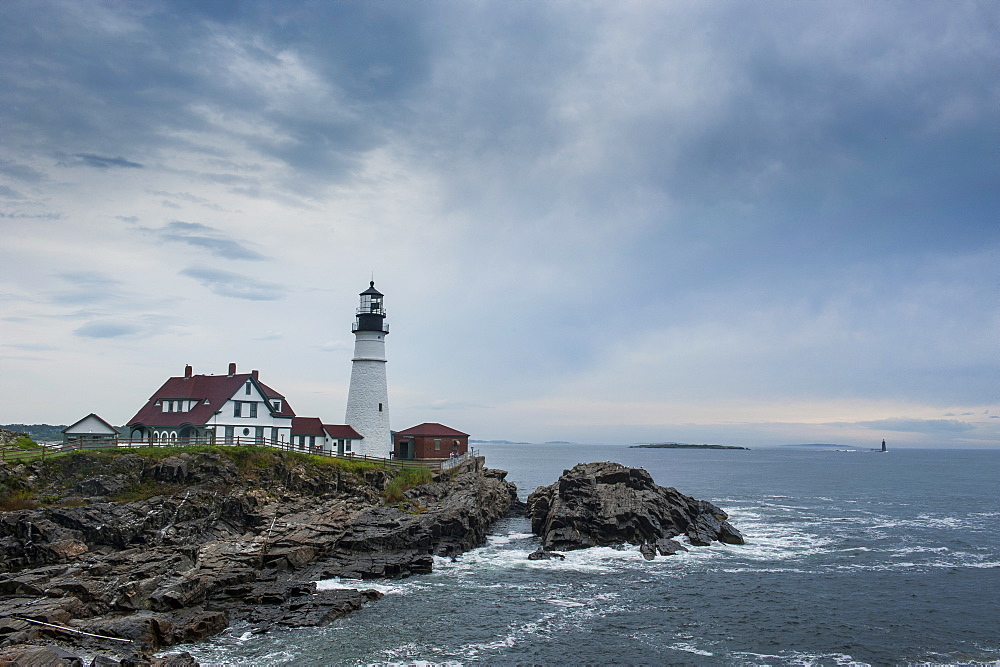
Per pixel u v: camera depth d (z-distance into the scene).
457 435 96.19
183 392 76.31
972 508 96.06
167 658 30.36
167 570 41.09
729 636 39.00
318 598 41.69
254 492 55.59
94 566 39.97
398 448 95.19
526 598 45.12
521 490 126.69
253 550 47.59
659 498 68.50
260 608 40.22
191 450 59.38
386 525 55.62
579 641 37.69
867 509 94.06
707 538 64.19
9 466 50.66
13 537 43.81
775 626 40.75
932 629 40.47
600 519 62.75
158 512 49.72
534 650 36.22
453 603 43.53
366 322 89.12
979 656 36.41
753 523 79.06
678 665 34.78
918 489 130.75
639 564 55.31
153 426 74.00
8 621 31.83
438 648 35.97
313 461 66.38
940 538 68.94
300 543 49.50
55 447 59.28
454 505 63.47
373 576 48.31
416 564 51.12
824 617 42.47
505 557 57.34
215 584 41.66
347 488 65.88
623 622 40.91
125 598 37.12
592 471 75.69
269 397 79.62
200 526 50.69
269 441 70.94
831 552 61.22
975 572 54.06
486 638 37.62
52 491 50.62
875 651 36.97
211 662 33.00
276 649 34.78
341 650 35.09
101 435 68.25
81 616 35.16
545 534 63.91
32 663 27.67
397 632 37.97
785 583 50.09
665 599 45.62
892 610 44.03
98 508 48.38
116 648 32.16
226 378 77.06
